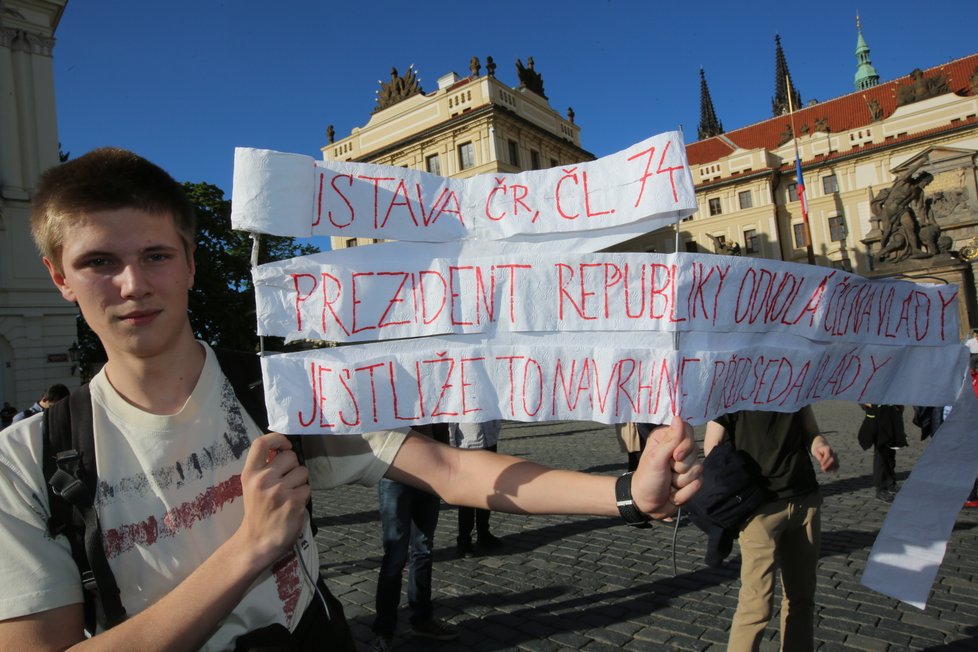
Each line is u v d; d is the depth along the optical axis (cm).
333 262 138
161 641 88
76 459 106
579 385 141
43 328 1992
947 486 186
